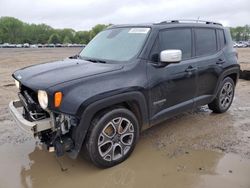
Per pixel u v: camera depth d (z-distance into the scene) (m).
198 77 4.66
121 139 3.64
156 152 3.97
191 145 4.19
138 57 3.83
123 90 3.47
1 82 9.14
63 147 3.21
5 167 3.62
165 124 4.99
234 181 3.27
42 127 3.25
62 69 3.67
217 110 5.50
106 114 3.41
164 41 4.18
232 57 5.48
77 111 3.12
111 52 4.16
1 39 85.31
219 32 5.32
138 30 4.23
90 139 3.33
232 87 5.66
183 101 4.51
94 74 3.42
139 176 3.42
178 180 3.32
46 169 3.58
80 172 3.51
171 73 4.14
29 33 91.88
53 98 3.09
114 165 3.62
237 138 4.42
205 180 3.31
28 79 3.52
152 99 3.92
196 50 4.71
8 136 4.49
